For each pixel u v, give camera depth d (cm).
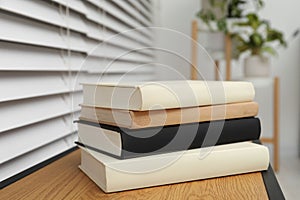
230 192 44
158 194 43
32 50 65
